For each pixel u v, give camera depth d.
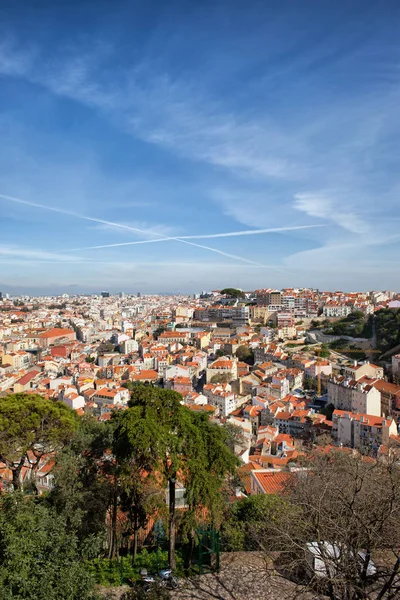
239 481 34.62
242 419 88.31
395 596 18.98
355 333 178.88
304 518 21.23
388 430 72.94
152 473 26.09
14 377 147.00
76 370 147.88
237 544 26.81
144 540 30.69
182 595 22.05
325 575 18.44
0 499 23.22
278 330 192.88
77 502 27.16
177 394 26.36
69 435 33.44
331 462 28.84
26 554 19.02
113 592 22.67
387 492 19.19
